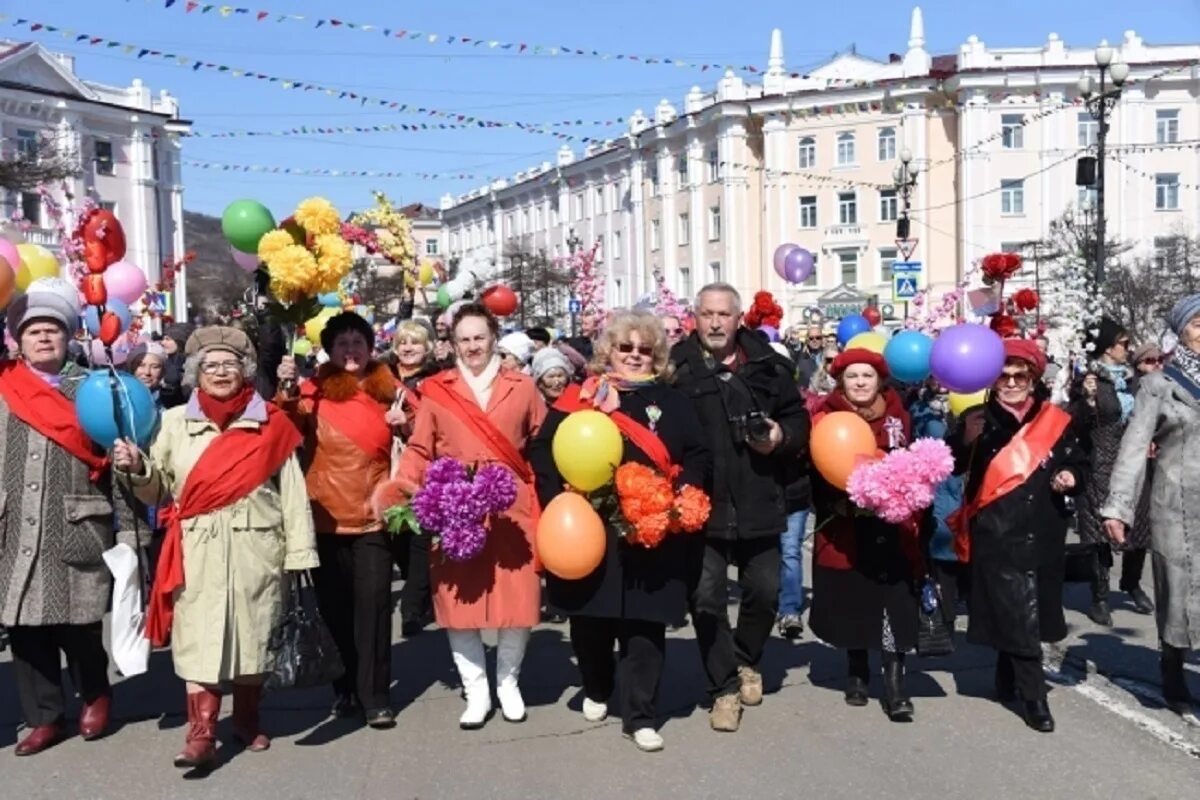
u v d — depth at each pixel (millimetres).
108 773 5156
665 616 5227
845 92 49875
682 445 5406
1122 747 5320
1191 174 47281
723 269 53438
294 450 5379
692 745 5426
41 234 31156
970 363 5512
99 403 5023
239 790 4945
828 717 5812
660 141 56938
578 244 55656
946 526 6613
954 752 5270
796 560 7570
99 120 46781
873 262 50312
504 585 5570
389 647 5805
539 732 5660
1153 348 8445
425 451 5574
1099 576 7824
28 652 5426
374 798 4832
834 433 5578
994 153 47844
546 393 7586
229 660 5059
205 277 54750
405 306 8742
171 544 5066
